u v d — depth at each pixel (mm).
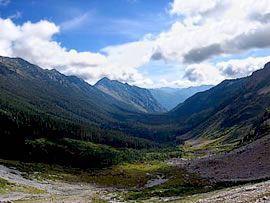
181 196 69938
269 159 91062
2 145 180750
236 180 80312
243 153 117250
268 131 138250
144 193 84125
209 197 46281
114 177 149750
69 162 185250
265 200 26328
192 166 139750
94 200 77875
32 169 144875
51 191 101688
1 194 79938
